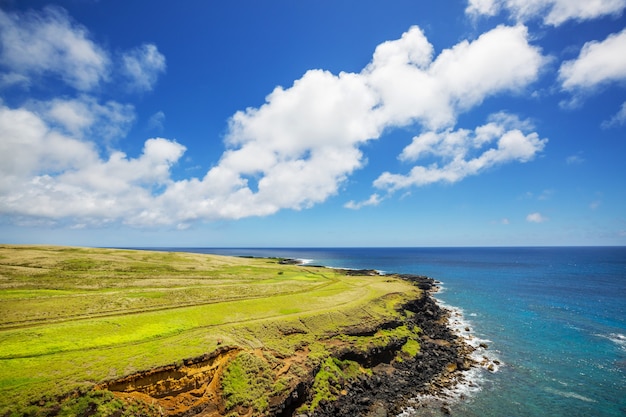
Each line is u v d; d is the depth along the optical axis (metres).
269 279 98.88
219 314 54.94
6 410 26.73
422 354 58.47
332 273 127.38
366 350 53.38
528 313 87.69
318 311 62.34
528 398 45.03
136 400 32.38
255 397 37.16
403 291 89.12
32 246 112.94
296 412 39.78
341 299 73.56
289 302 66.25
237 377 38.84
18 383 29.72
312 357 47.16
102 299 55.94
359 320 61.53
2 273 70.19
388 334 60.41
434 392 46.97
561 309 91.62
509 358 58.25
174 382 35.12
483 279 154.38
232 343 42.59
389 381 50.22
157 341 41.72
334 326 57.53
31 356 34.53
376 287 92.88
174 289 68.19
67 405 28.62
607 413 41.31
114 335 42.06
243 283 86.56
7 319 43.78
